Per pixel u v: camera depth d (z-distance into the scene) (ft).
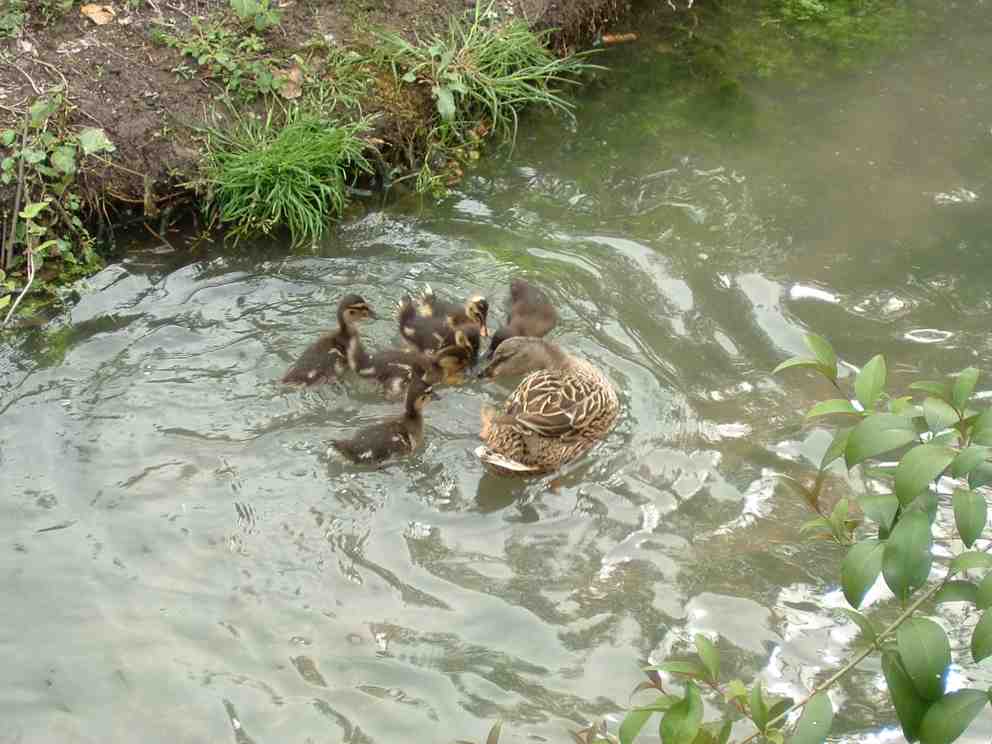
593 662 9.36
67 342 11.22
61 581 9.70
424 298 11.59
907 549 7.06
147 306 11.55
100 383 10.90
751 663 9.35
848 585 7.25
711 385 11.00
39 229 11.65
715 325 11.44
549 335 11.39
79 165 12.07
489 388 11.24
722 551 9.95
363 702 9.16
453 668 9.32
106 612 9.57
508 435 10.34
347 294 11.39
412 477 10.42
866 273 11.82
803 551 9.93
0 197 11.87
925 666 6.88
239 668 9.32
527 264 11.99
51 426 10.59
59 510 10.08
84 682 9.24
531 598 9.69
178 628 9.49
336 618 9.57
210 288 11.71
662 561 9.90
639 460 10.53
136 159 12.20
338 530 10.05
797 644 9.44
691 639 9.47
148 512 10.09
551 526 10.12
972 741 8.99
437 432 10.80
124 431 10.57
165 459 10.41
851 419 10.69
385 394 11.00
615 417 10.78
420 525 10.11
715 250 12.09
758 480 10.36
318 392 10.96
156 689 9.21
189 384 10.91
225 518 10.08
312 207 12.18
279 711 9.11
